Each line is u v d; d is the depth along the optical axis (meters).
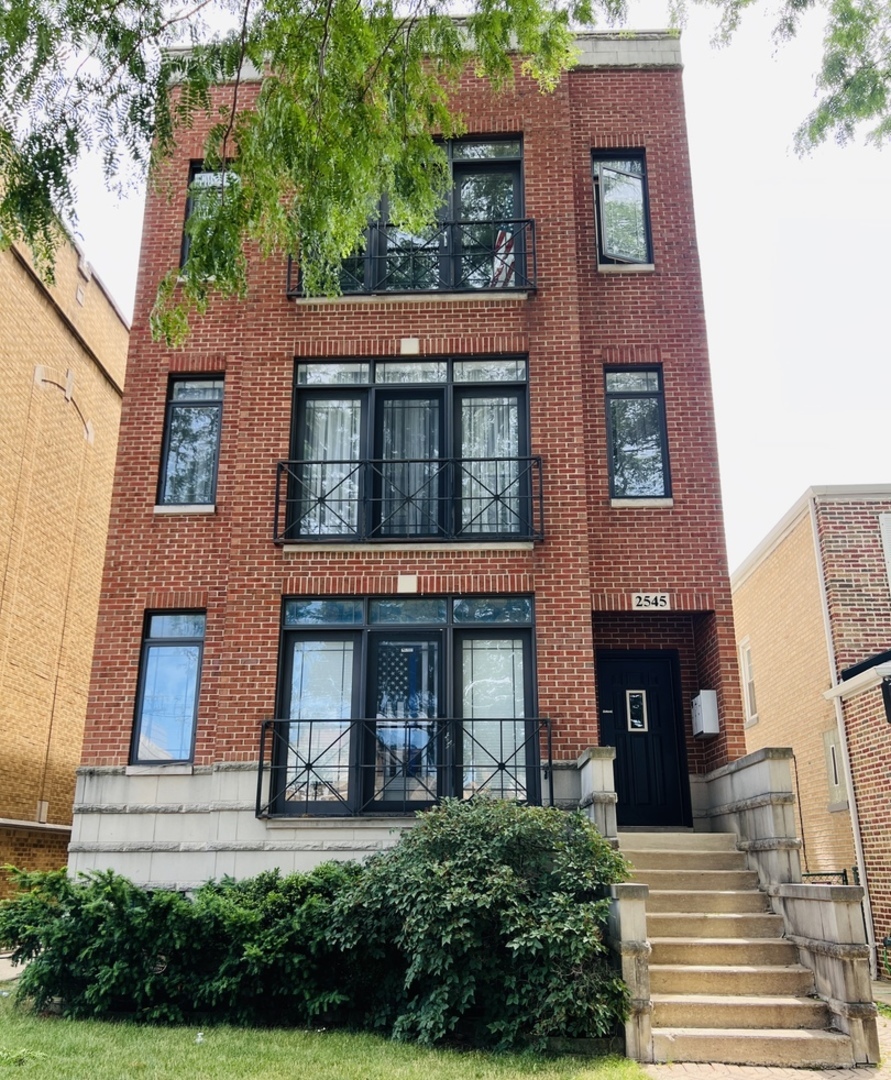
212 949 9.22
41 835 17.45
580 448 12.27
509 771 11.38
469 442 12.61
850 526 15.26
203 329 13.31
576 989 7.99
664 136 13.95
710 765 12.33
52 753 17.98
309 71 7.96
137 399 13.12
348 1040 8.20
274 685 11.59
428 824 9.43
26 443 17.11
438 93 8.72
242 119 8.40
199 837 11.31
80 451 19.45
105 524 20.77
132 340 13.32
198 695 12.09
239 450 12.44
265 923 9.27
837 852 15.23
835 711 14.84
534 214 13.17
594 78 14.23
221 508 12.60
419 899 8.52
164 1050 7.62
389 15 8.28
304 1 7.92
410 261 13.23
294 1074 6.95
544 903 8.55
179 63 8.05
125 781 11.62
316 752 11.48
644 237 13.66
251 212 8.11
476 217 13.45
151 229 13.73
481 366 12.80
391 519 12.33
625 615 12.96
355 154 7.95
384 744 11.49
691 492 12.64
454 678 11.66
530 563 11.88
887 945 11.88
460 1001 8.23
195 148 13.95
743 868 10.51
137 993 8.88
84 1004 9.10
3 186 8.16
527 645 11.82
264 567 11.99
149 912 9.05
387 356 12.73
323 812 11.24
